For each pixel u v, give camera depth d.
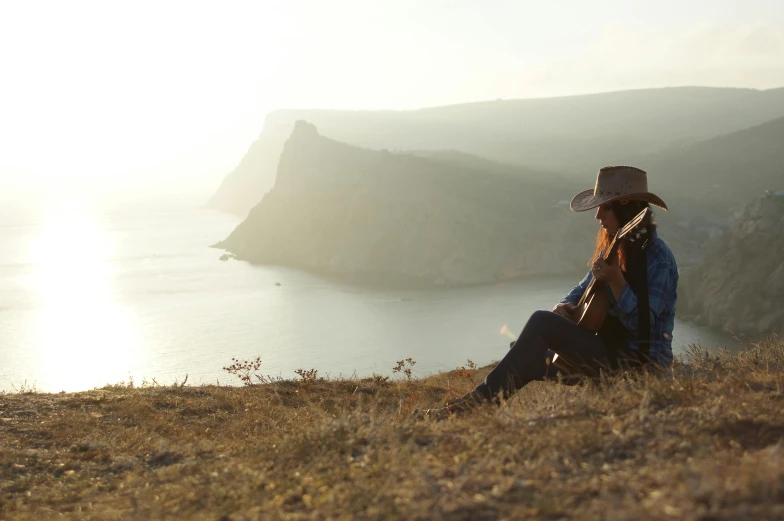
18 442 5.45
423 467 2.69
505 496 2.30
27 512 3.65
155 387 8.77
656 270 4.16
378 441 3.42
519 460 2.74
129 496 3.63
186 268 197.00
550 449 2.79
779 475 1.98
